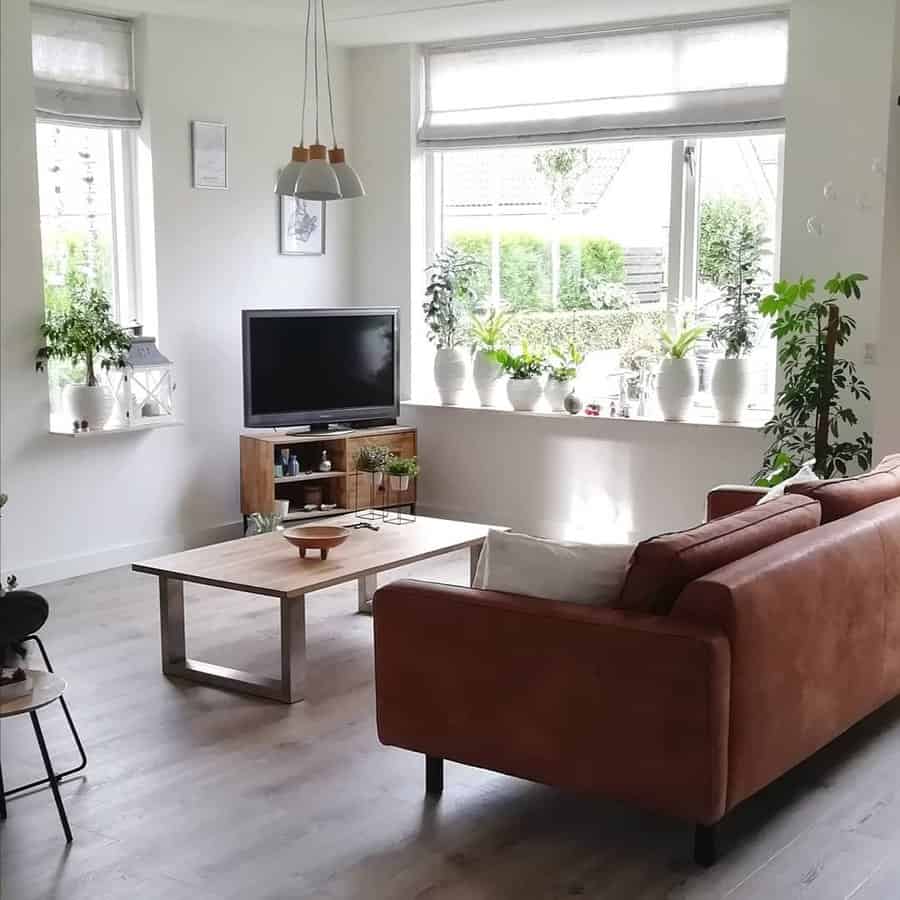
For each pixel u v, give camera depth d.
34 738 4.06
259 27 6.75
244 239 6.87
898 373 5.39
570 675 3.24
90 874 3.14
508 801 3.59
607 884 3.09
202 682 4.60
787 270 6.05
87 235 6.29
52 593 5.80
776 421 5.91
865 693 3.88
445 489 7.37
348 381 6.99
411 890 3.06
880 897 3.02
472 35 6.93
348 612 5.55
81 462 6.11
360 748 3.98
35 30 5.88
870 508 4.10
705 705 3.04
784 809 3.53
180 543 6.66
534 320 7.19
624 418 6.60
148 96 6.31
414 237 7.35
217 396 6.81
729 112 6.22
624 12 6.23
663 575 3.22
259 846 3.29
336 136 7.37
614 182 6.81
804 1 5.84
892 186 5.29
